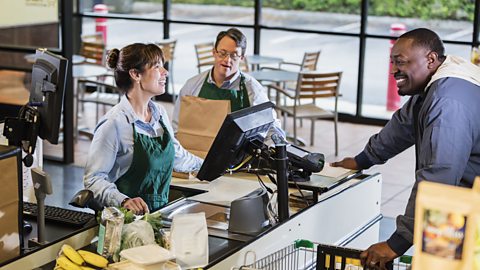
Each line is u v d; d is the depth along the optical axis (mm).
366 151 4027
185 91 5047
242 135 3393
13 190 3012
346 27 9680
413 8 9281
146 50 3703
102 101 8727
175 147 4113
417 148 3449
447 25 9148
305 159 3760
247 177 4336
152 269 2900
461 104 3166
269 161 3516
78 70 8867
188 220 3115
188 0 10477
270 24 10086
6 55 7582
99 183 3568
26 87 7531
